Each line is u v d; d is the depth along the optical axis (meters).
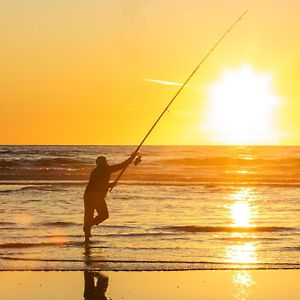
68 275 17.22
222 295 15.16
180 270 17.80
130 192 44.50
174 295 15.19
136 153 23.44
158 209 33.38
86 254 20.00
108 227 26.17
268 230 25.53
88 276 17.08
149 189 47.31
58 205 35.28
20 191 44.66
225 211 32.75
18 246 21.41
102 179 22.80
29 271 17.64
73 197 40.19
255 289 15.70
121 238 23.20
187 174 68.19
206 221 28.47
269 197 41.56
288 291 15.51
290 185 53.12
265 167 91.19
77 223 27.41
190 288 15.81
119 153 146.12
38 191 44.72
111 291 15.56
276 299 14.79
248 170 83.06
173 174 67.38
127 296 15.13
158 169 82.44
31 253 20.14
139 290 15.65
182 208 33.94
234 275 17.25
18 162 90.94
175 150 188.00
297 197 41.69
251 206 35.53
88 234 22.52
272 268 18.08
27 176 62.72
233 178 62.25
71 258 19.34
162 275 17.25
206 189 48.06
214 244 22.05
